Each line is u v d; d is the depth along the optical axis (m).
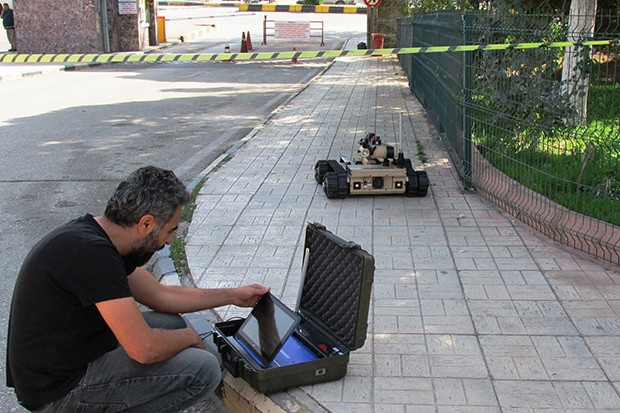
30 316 2.71
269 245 5.51
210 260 5.23
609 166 5.82
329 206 6.49
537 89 6.26
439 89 9.55
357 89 15.41
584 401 3.27
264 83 17.53
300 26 30.30
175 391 2.99
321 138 9.84
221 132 10.93
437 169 7.87
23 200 7.24
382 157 6.65
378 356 3.73
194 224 6.05
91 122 11.78
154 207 2.76
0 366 4.00
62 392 2.80
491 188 6.45
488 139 6.80
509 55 6.43
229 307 4.48
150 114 12.62
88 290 2.65
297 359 3.54
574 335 3.91
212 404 3.69
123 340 2.72
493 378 3.49
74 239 2.69
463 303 4.36
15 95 15.16
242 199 6.78
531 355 3.71
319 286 3.73
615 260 4.80
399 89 15.25
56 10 23.59
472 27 6.70
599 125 6.29
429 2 14.81
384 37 25.48
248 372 3.39
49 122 11.77
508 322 4.08
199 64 22.67
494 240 5.46
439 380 3.49
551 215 5.42
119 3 25.08
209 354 3.09
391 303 4.38
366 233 5.70
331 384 3.47
